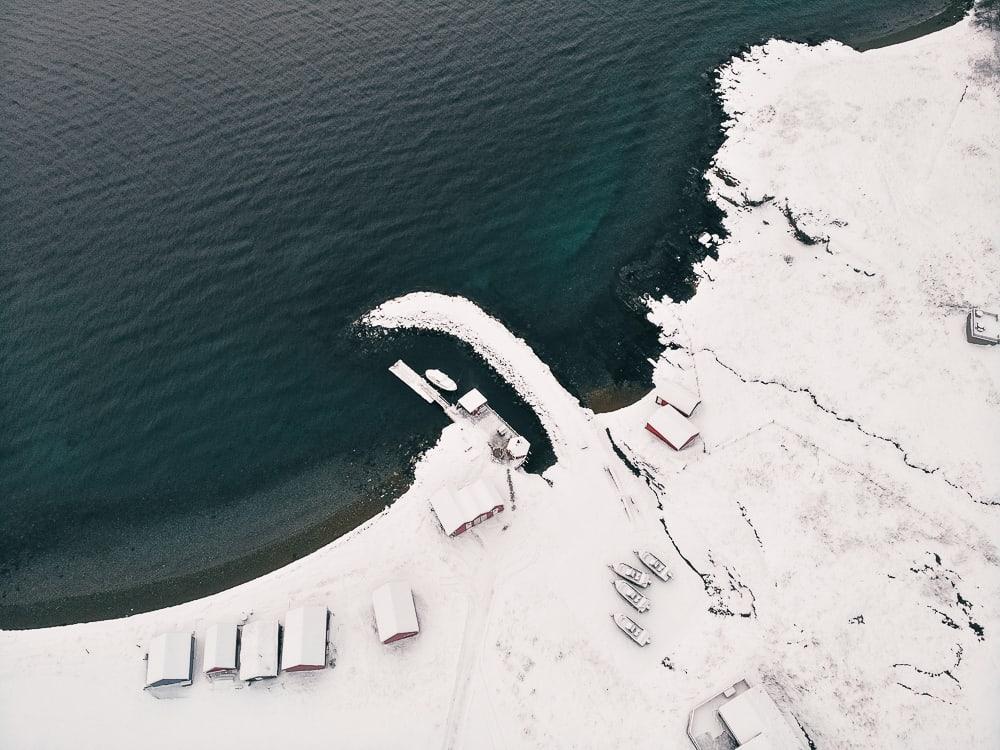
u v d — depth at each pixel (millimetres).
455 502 59000
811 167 81812
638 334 73312
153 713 52094
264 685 52844
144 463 66688
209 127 92812
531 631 54219
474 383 70375
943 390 63719
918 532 56469
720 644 52781
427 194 86062
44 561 61719
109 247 80688
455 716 50938
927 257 72375
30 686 54031
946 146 82188
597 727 49750
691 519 59375
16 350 73000
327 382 71250
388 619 53688
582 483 62250
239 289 77625
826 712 49188
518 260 80312
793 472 60750
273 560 60469
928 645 51281
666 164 88250
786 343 69125
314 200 85062
